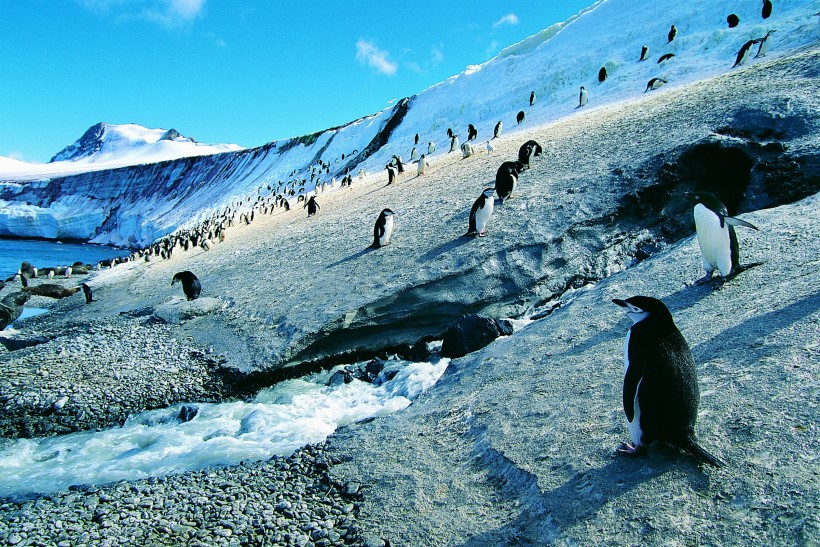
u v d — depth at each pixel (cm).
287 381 1150
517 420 563
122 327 1516
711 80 2206
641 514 365
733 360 508
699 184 1475
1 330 1856
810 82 1659
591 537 364
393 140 5931
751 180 1365
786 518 321
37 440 940
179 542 482
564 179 1658
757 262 743
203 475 629
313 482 571
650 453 417
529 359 740
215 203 8775
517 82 4484
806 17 2656
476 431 581
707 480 373
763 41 2395
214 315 1484
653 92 2580
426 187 2298
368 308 1236
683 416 374
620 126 2008
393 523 462
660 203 1444
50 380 1142
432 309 1272
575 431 498
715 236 698
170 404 1057
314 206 2811
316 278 1518
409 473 538
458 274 1292
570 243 1362
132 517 532
